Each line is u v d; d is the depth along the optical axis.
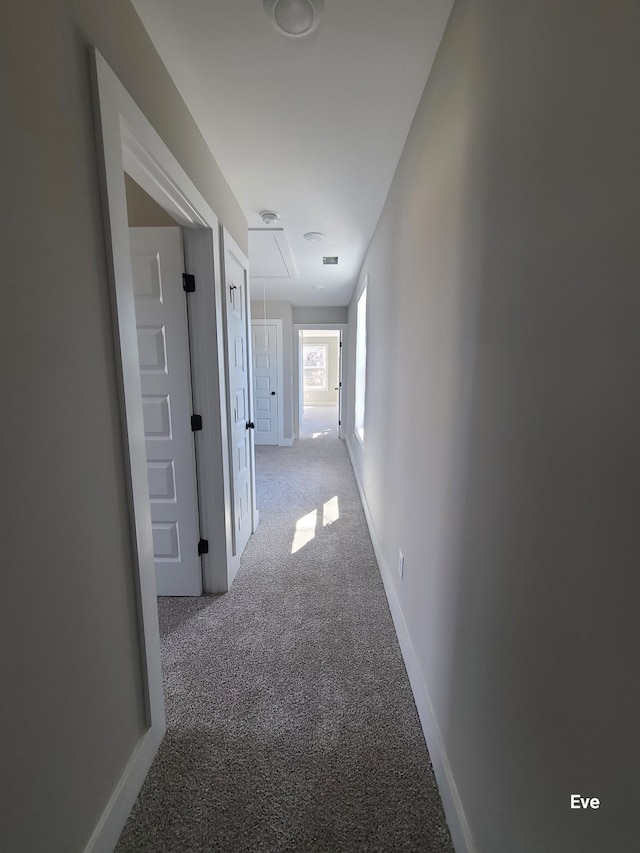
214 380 2.09
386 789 1.19
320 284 4.95
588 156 0.55
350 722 1.43
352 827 1.09
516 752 0.75
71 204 0.87
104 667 1.02
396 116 1.67
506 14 0.81
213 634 1.91
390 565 2.19
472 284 1.01
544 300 0.67
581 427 0.57
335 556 2.73
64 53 0.84
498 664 0.84
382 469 2.54
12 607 0.71
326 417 10.00
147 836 1.08
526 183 0.73
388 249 2.35
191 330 2.04
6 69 0.69
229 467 2.34
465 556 1.04
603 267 0.52
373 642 1.86
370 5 1.15
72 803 0.89
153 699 1.27
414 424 1.65
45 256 0.79
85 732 0.94
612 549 0.51
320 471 4.90
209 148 1.91
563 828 0.60
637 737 0.47
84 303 0.92
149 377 2.05
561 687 0.61
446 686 1.18
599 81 0.53
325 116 1.68
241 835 1.08
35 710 0.77
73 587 0.89
